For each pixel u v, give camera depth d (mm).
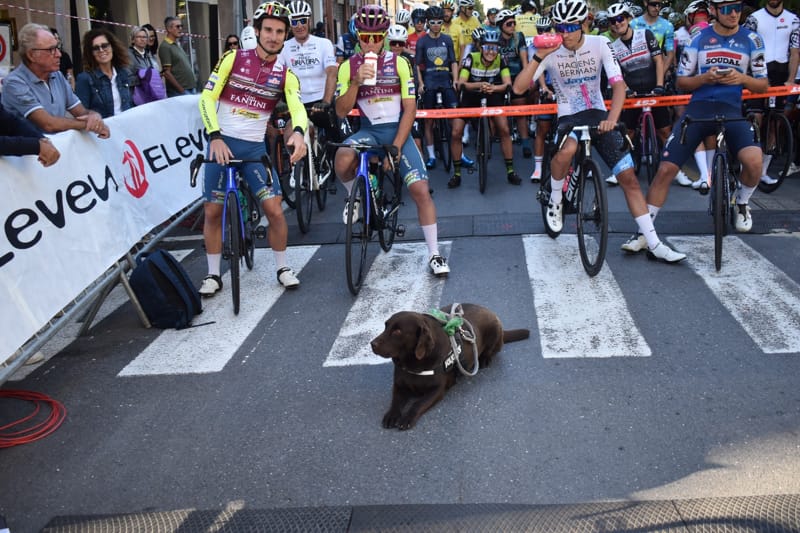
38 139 4391
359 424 3842
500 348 4449
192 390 4324
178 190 7023
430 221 5984
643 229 5977
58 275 4652
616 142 5840
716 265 5715
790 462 3314
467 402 3982
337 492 3297
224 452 3664
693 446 3480
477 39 8984
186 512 3203
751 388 3977
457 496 3215
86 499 3359
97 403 4234
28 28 5238
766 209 7402
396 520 3057
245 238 5941
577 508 3059
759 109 8219
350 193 5844
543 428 3697
